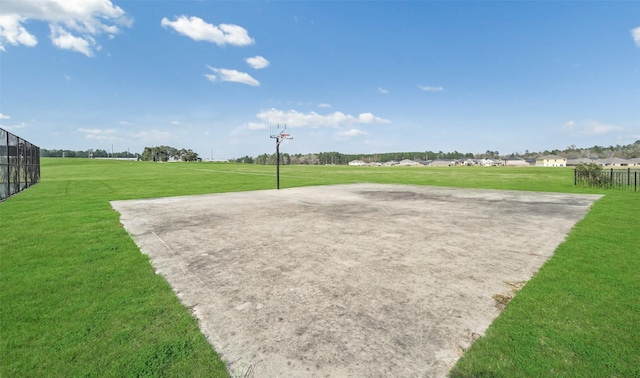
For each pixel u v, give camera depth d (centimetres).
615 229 625
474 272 395
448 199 1179
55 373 210
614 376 203
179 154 11606
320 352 232
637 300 310
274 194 1364
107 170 4381
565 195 1314
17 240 543
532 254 472
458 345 240
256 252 484
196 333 257
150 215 814
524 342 241
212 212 865
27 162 1638
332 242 543
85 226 662
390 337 251
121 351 233
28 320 275
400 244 530
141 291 337
